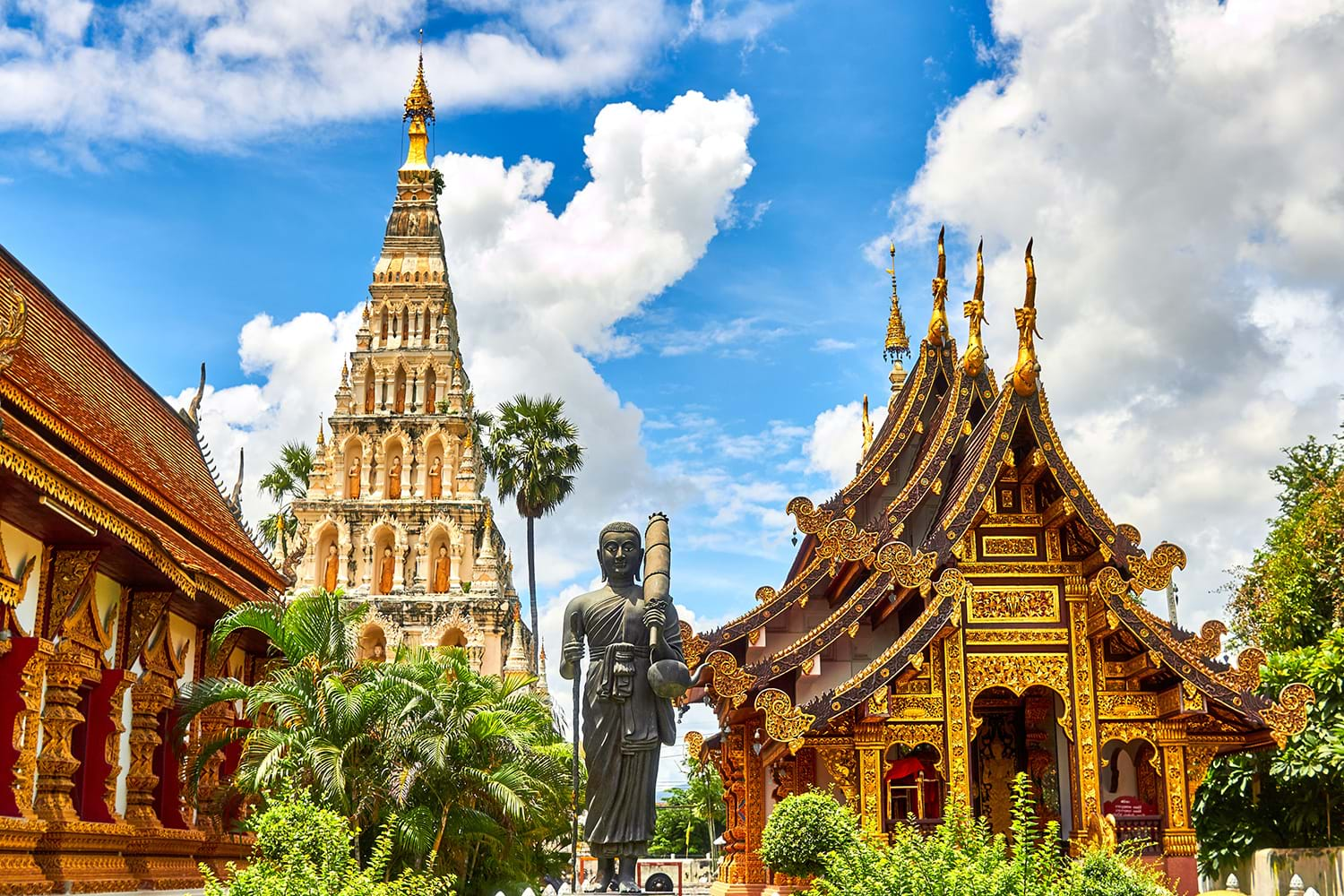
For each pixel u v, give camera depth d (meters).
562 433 59.12
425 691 23.86
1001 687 22.44
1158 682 22.08
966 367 25.44
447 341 66.62
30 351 23.45
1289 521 36.53
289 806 15.06
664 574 14.05
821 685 25.00
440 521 61.81
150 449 29.14
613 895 13.15
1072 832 21.95
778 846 18.47
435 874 22.94
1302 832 23.08
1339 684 22.61
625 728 13.63
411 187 68.88
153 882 23.27
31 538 19.70
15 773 18.83
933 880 14.44
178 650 26.48
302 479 69.00
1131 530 21.69
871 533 22.83
